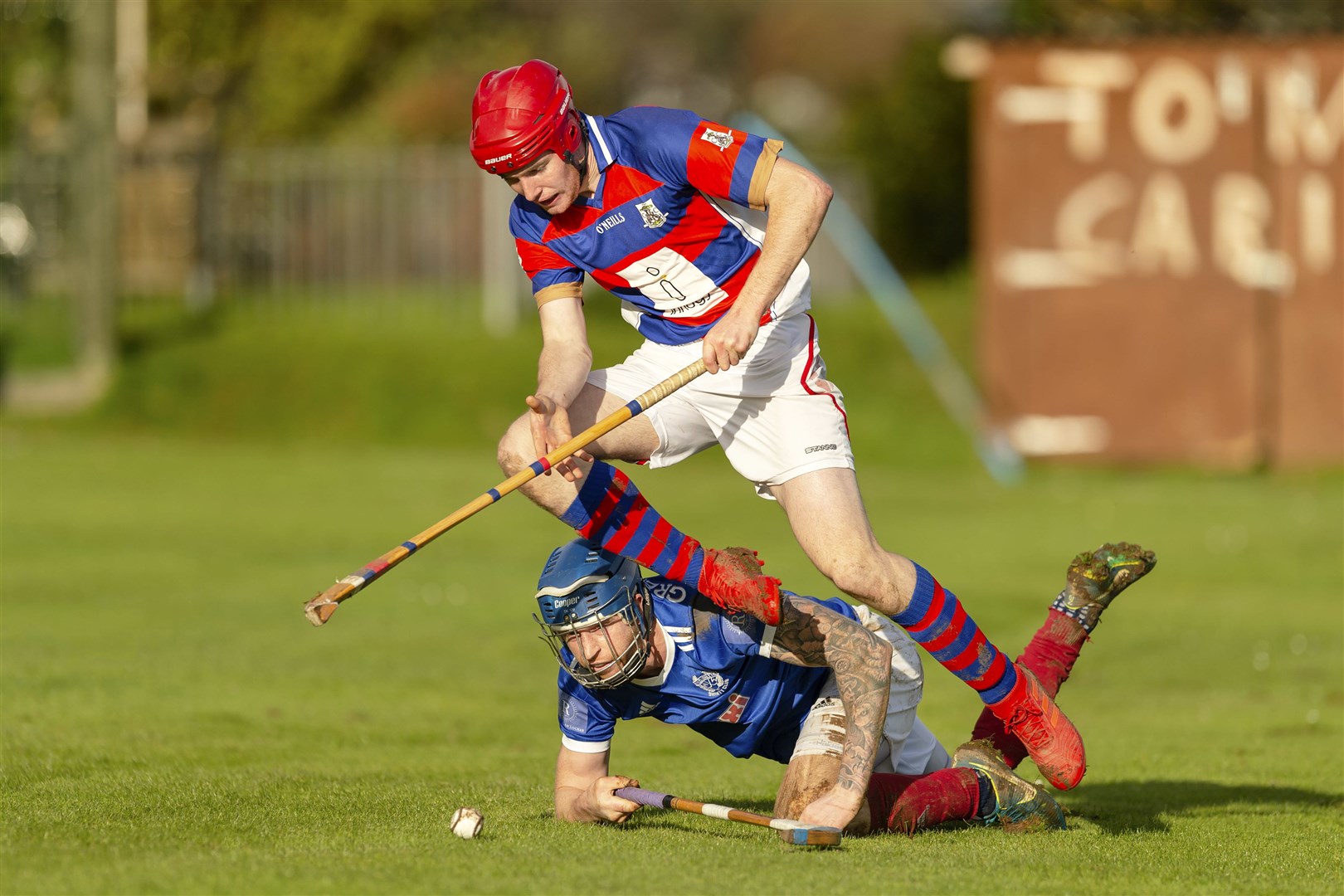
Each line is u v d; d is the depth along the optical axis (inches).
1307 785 780.0
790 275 615.5
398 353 2625.5
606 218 645.3
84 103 2605.8
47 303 2878.9
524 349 2630.4
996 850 589.0
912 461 2358.5
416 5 3663.9
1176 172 2351.1
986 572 1521.9
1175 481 2273.6
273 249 2878.9
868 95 3346.5
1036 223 2381.9
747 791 743.1
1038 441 2390.5
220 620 1253.7
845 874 535.2
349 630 1238.3
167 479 2074.3
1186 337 2362.2
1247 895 537.6
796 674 628.7
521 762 821.2
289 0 3629.4
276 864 536.7
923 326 2623.0
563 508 604.1
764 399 651.5
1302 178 2327.8
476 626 1268.5
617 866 539.5
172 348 2699.3
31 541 1605.6
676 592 618.5
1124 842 617.9
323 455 2336.4
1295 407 2343.8
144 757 790.5
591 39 5393.7
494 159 617.0
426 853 558.6
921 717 988.6
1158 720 991.0
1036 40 2367.1
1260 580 1520.7
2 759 764.6
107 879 514.3
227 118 3666.3
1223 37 2332.7
